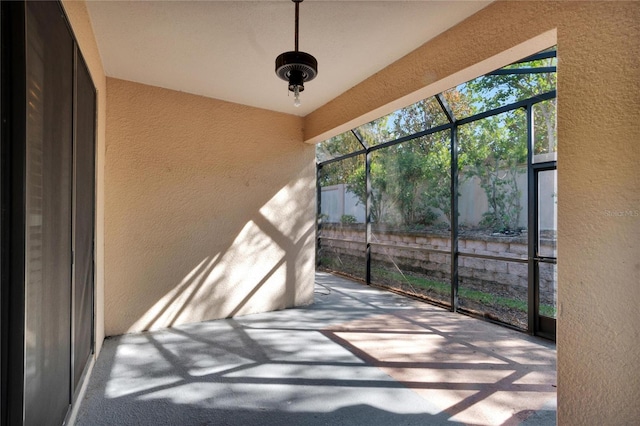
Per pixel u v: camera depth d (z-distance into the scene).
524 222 3.52
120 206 3.30
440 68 2.49
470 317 3.96
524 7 1.91
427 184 4.75
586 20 1.58
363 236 6.15
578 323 1.58
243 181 4.04
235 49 2.74
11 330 1.04
